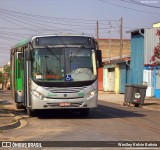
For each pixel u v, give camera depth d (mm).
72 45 19609
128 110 26188
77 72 19453
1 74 88312
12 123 17219
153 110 26625
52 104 19250
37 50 19453
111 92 56000
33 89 19359
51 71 19344
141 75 43906
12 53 26781
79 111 22391
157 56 33000
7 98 41875
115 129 16094
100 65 19797
